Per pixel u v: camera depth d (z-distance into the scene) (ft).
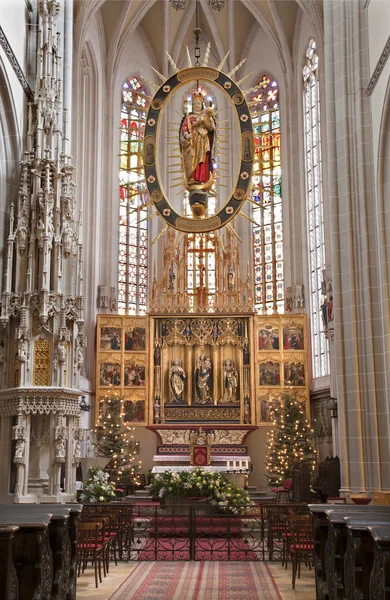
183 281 115.55
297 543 44.47
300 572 49.34
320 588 38.01
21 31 70.95
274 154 126.62
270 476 104.47
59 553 34.55
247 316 108.27
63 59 79.15
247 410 105.40
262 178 126.52
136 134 129.29
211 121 76.74
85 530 44.24
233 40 131.03
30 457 65.82
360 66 75.46
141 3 123.75
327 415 104.17
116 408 103.81
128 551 55.57
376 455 68.69
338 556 33.96
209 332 108.17
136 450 106.73
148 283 124.67
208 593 41.70
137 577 47.50
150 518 73.31
